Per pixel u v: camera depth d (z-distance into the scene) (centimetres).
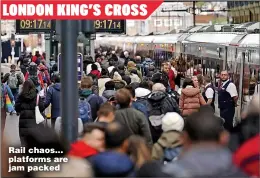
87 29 1741
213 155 1393
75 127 1764
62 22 1731
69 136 1761
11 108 5438
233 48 5475
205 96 4606
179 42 9025
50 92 3553
